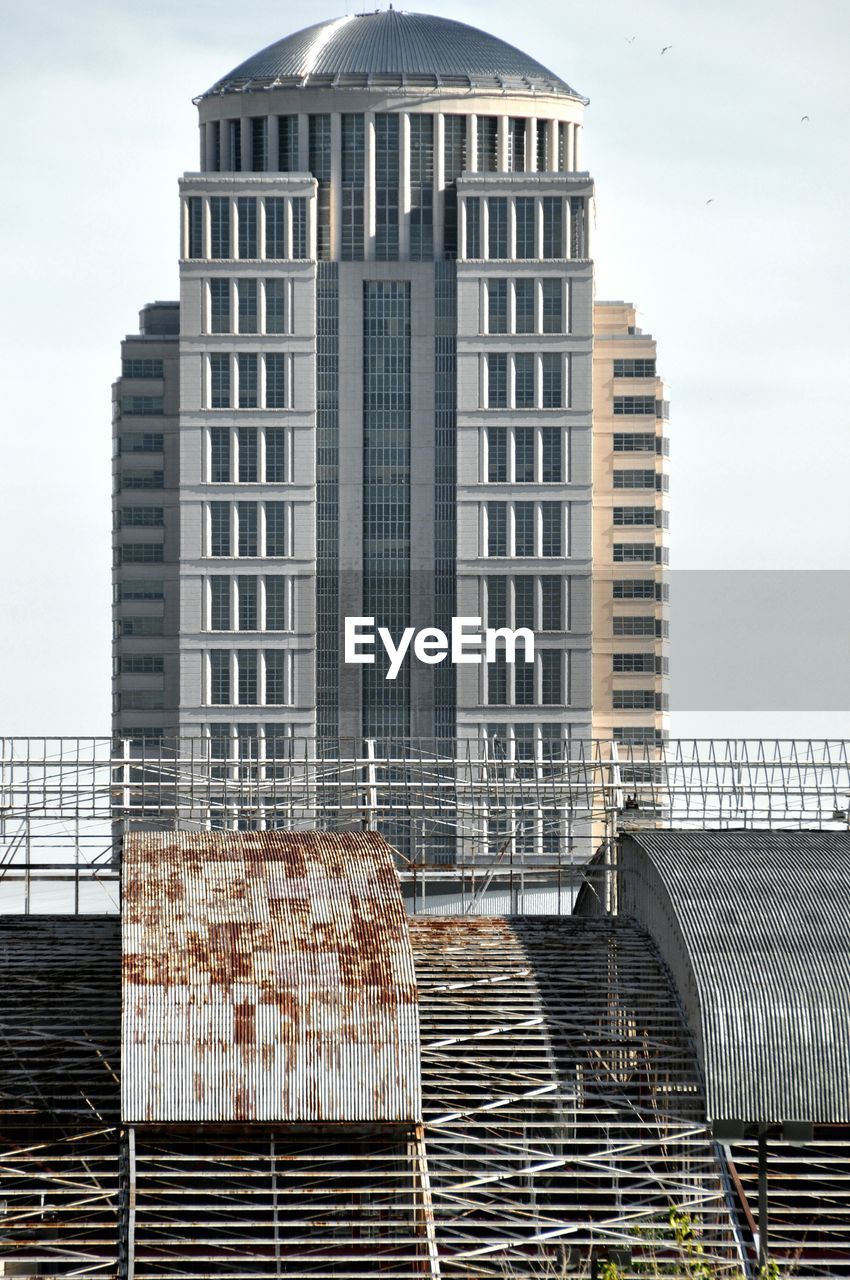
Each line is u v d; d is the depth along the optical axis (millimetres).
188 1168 73438
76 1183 69625
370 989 71875
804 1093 72000
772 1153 76000
